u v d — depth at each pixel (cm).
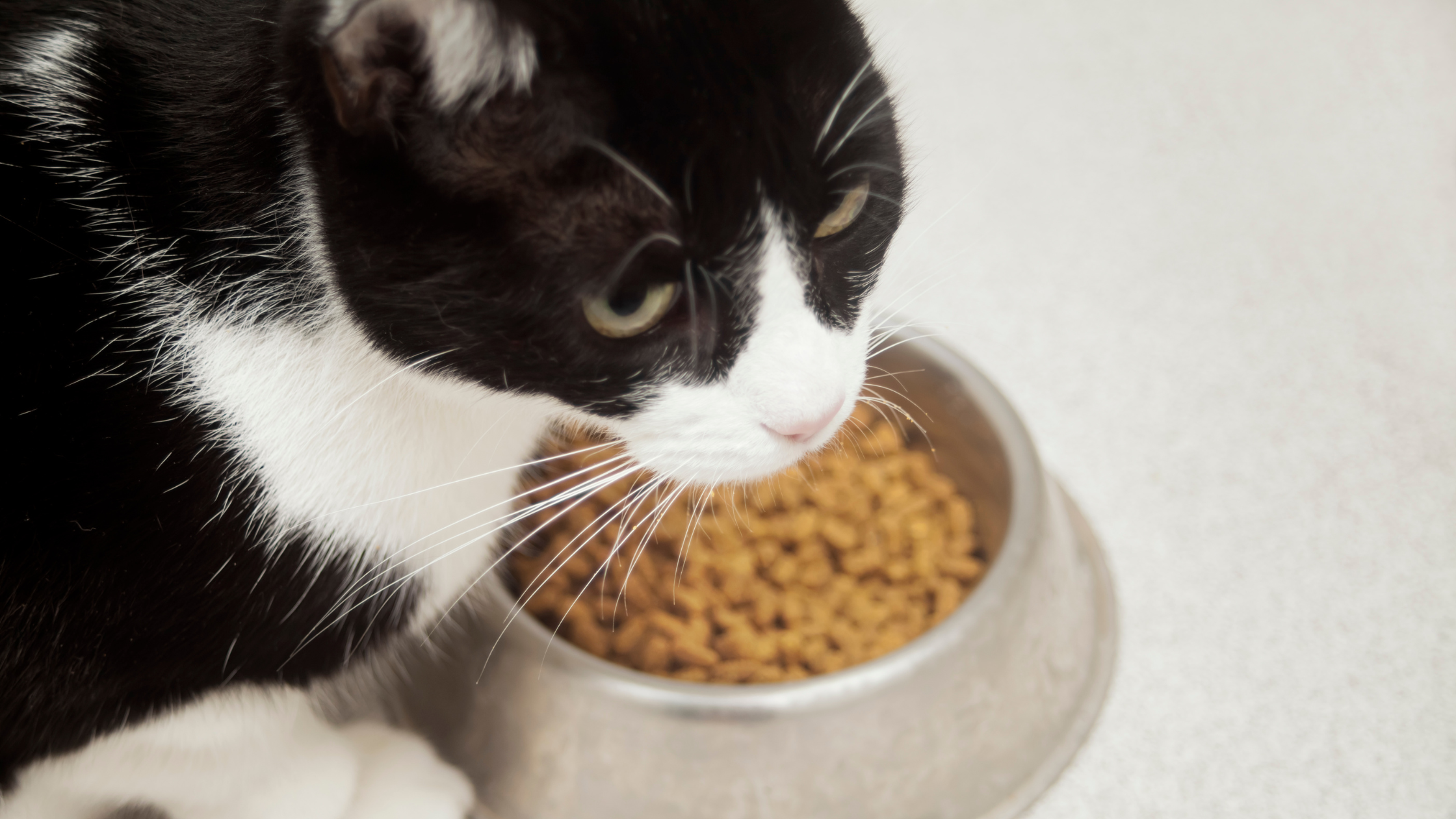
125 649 46
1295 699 57
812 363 43
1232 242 73
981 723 53
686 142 40
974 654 52
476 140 40
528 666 52
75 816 50
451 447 47
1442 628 58
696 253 41
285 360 45
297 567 46
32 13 44
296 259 44
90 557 45
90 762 48
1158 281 71
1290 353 67
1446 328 68
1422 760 55
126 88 44
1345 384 65
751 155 41
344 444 45
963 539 59
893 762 52
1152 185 77
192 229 44
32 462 44
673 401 44
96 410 44
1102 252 72
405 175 41
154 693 47
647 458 45
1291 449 63
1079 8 89
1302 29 88
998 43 87
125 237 44
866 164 43
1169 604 59
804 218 42
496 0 39
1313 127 81
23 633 45
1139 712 56
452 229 41
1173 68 85
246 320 44
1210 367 67
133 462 44
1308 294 70
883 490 60
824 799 52
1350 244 73
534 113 40
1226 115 81
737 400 43
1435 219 74
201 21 44
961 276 71
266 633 47
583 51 40
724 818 52
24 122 44
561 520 59
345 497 46
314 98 41
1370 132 80
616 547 51
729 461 44
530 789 53
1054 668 55
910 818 53
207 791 50
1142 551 60
